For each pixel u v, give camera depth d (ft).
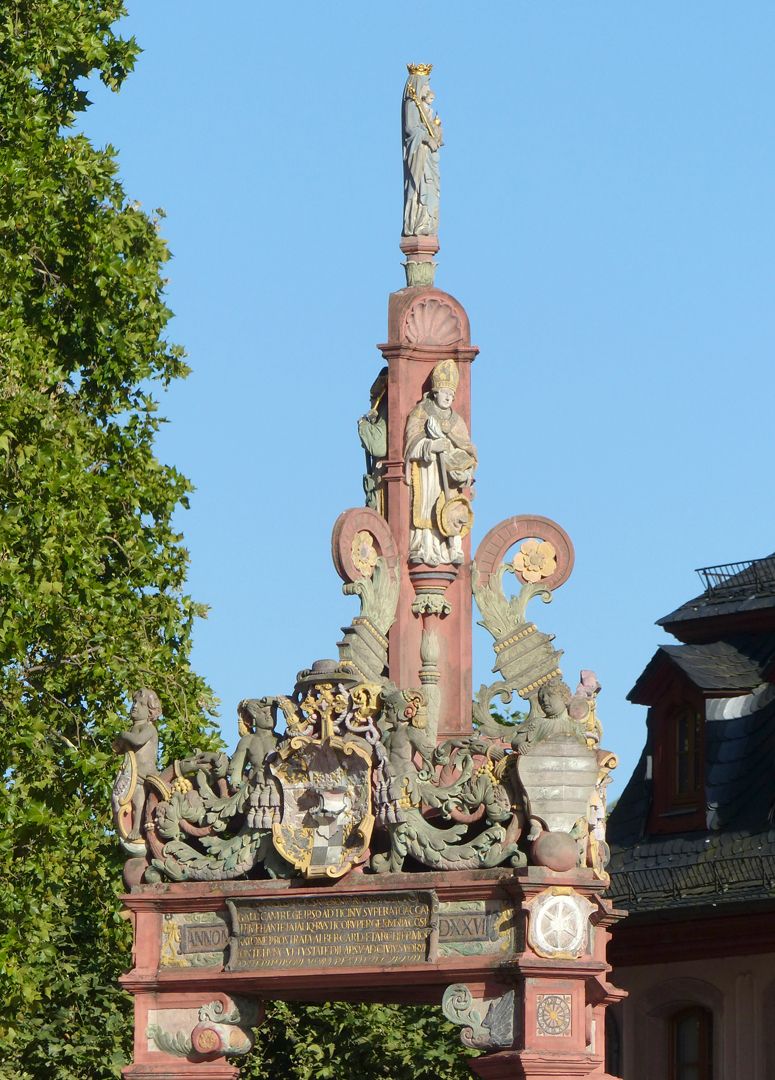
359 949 159.63
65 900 211.82
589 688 164.55
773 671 212.23
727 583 222.28
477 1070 156.76
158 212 220.43
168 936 164.55
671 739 217.56
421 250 171.32
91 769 202.49
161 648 211.82
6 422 199.00
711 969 207.72
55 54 216.13
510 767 157.79
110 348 217.15
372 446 169.68
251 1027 164.25
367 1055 219.82
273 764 161.79
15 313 207.62
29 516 199.93
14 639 197.26
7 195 208.54
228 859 163.22
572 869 156.46
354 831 160.25
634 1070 213.05
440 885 157.69
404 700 160.25
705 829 211.20
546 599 167.84
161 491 216.33
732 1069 204.95
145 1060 163.84
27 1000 194.80
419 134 171.53
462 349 169.37
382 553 167.22
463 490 168.55
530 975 155.22
